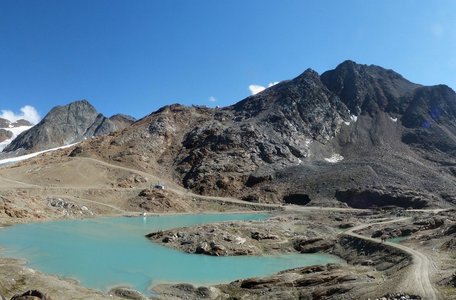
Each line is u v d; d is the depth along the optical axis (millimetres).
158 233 79938
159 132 190375
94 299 41719
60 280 48406
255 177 155750
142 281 51344
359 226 83000
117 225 96875
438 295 34969
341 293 40781
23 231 81062
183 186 157875
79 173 144750
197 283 51156
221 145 175250
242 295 46156
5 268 49000
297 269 55062
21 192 109250
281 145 174875
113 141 183250
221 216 119250
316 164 166250
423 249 55156
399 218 92875
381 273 47781
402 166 154750
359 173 144000
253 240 75000
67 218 103562
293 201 141125
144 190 134125
